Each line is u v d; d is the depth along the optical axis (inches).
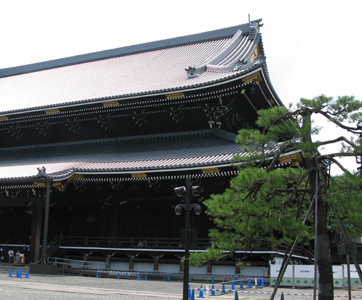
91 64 2390.5
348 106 660.7
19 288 806.5
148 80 1763.0
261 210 602.2
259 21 2085.4
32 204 1390.3
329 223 695.7
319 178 651.5
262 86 1387.8
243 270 1196.5
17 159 1722.4
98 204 1546.5
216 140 1421.0
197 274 1245.7
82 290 823.1
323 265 636.1
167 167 1234.0
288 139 733.3
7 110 1739.7
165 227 1422.2
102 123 1615.4
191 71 1574.8
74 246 1425.9
